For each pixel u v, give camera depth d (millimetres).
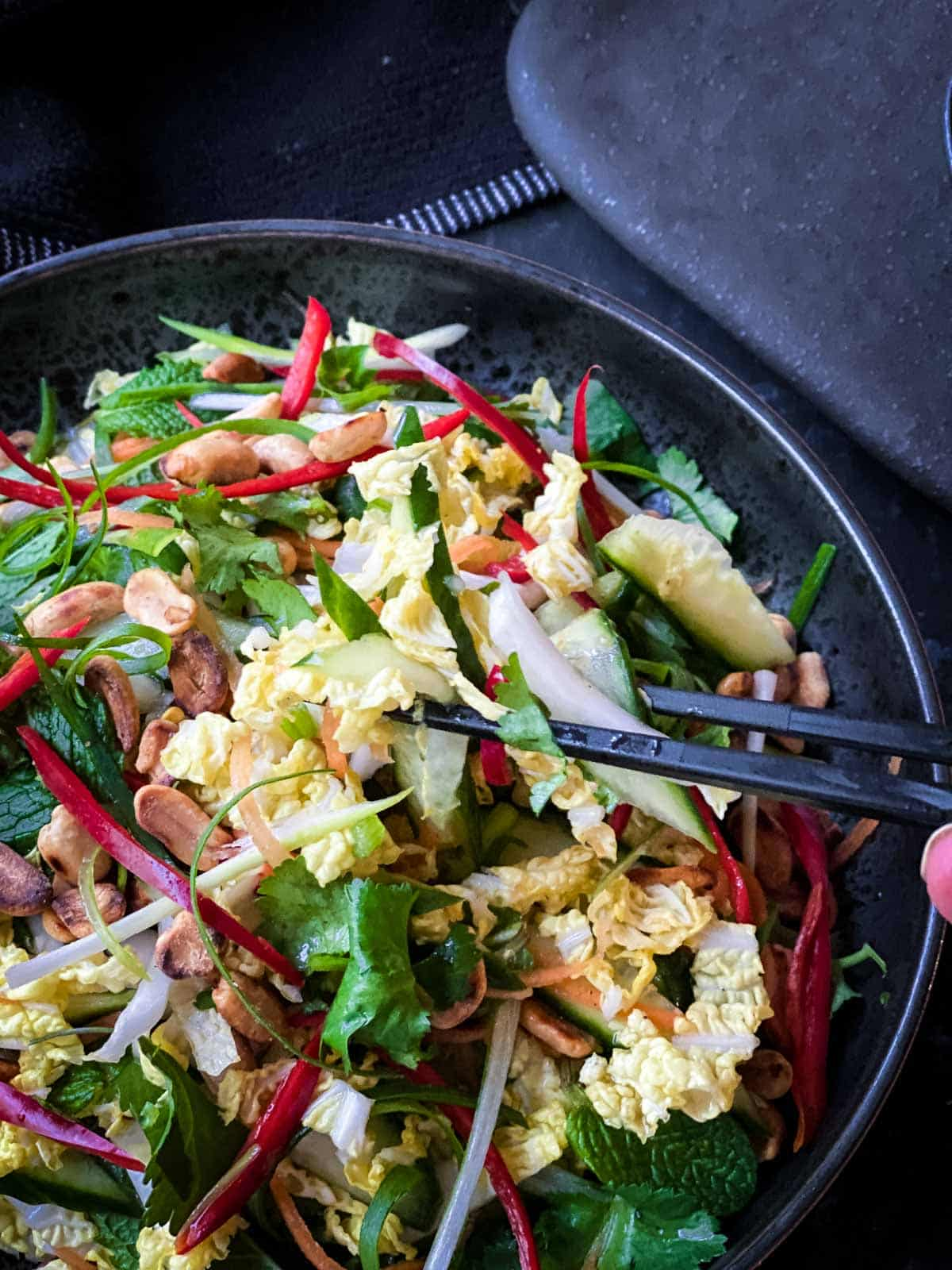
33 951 302
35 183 387
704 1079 296
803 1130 313
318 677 291
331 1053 291
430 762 295
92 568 319
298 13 406
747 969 306
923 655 315
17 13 390
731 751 276
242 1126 293
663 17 374
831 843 338
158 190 405
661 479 340
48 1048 297
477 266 346
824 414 375
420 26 406
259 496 328
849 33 366
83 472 341
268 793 298
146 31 405
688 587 326
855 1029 325
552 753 284
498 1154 297
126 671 305
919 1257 339
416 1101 296
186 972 287
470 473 341
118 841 292
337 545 327
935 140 360
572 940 303
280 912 289
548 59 377
